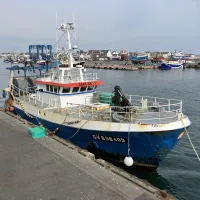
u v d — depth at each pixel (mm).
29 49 19438
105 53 164250
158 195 5758
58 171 6988
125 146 10180
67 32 13383
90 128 10406
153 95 33688
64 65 14250
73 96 13031
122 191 5930
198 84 45312
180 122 9867
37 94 14570
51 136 10172
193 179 10570
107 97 13086
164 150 10094
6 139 9734
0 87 37344
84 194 5820
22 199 5672
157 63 109125
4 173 6926
